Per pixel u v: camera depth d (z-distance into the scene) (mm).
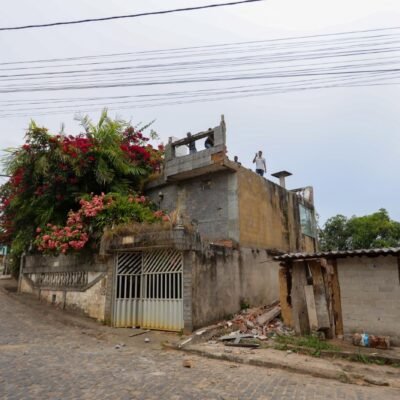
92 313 12391
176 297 10586
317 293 9930
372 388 6020
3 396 4977
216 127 13648
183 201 15312
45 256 16047
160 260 11148
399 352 8062
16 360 7059
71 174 15164
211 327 10305
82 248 12945
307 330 9906
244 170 14641
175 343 9148
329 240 27641
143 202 14594
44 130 14672
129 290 11492
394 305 8844
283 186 19562
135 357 7832
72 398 4984
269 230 15820
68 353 7906
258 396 5305
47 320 12297
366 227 25891
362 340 8680
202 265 11016
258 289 14125
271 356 7895
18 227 16984
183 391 5441
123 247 11266
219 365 7387
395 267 8969
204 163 13711
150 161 17297
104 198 13391
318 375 6797
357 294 9398
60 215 15148
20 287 18000
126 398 5051
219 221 14016
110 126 16281
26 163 14703
